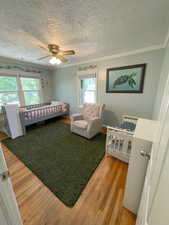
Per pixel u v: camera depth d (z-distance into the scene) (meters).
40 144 2.49
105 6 1.17
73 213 1.12
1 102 3.34
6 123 2.77
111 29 1.63
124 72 2.79
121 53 2.72
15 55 2.92
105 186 1.42
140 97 2.71
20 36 1.82
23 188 1.40
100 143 2.48
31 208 1.17
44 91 4.54
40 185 1.45
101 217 1.09
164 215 0.31
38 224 1.04
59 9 1.20
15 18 1.34
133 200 1.09
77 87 3.92
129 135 1.70
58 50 2.14
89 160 1.93
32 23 1.45
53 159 1.97
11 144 2.50
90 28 1.59
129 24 1.50
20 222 0.63
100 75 3.26
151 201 0.47
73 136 2.85
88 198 1.27
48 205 1.20
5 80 3.36
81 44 2.16
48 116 3.75
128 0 1.10
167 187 0.31
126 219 1.07
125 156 1.83
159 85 2.16
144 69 2.50
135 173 1.02
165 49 2.04
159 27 1.58
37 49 2.44
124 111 3.03
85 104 3.25
